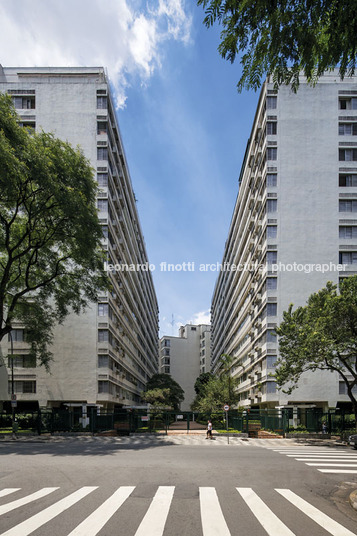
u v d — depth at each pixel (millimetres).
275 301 37438
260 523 6961
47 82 40375
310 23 5609
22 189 22469
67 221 24219
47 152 22625
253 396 43906
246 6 5453
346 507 8414
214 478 11273
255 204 43750
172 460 15023
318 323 25156
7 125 20766
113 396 38969
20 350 36688
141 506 8000
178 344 111812
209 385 49781
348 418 30172
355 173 38969
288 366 26750
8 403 37969
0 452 17688
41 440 24578
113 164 43000
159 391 52250
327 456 17281
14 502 8352
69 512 7539
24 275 28531
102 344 36719
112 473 11914
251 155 47344
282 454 17859
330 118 39625
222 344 79438
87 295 27500
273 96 40000
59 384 36094
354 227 38312
